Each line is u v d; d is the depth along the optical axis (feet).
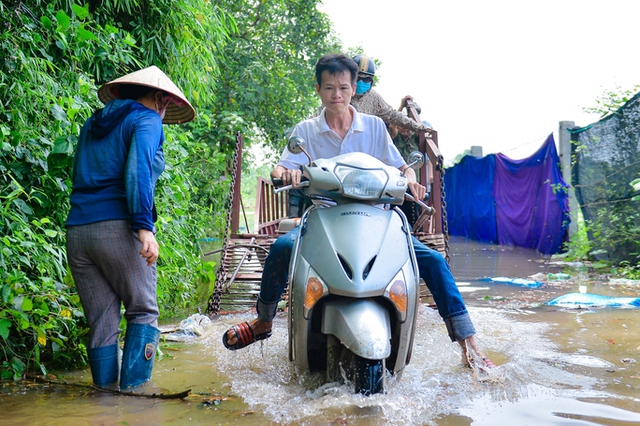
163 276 16.52
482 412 8.45
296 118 43.75
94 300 10.07
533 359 11.35
